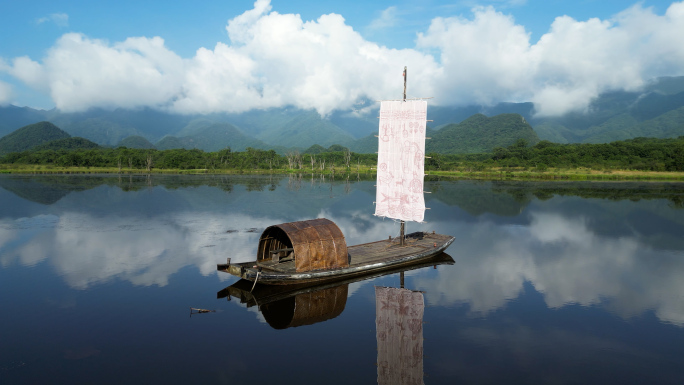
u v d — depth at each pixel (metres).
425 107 26.73
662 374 14.16
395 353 15.42
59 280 23.31
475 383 13.48
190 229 37.72
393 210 29.30
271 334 17.09
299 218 44.16
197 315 18.89
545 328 17.75
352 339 16.75
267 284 22.53
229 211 48.59
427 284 23.44
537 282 23.72
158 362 14.70
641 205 55.09
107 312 19.05
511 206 54.34
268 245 24.88
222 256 28.52
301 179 104.56
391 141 28.88
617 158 134.62
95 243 31.98
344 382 13.45
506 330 17.56
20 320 18.03
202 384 13.33
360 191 73.19
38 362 14.56
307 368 14.38
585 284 23.41
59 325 17.61
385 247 28.56
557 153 154.12
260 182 93.00
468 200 60.66
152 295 21.23
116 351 15.46
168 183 87.06
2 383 13.16
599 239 34.81
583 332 17.41
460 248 31.69
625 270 26.06
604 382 13.66
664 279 24.27
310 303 20.66
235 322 18.25
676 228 39.66
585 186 83.88
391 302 20.78
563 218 45.16
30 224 39.44
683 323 18.27
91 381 13.40
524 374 14.05
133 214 45.88
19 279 23.41
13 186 75.81
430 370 14.27
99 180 93.31
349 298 21.38
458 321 18.52
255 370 14.24
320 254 22.78
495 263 27.64
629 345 16.28
